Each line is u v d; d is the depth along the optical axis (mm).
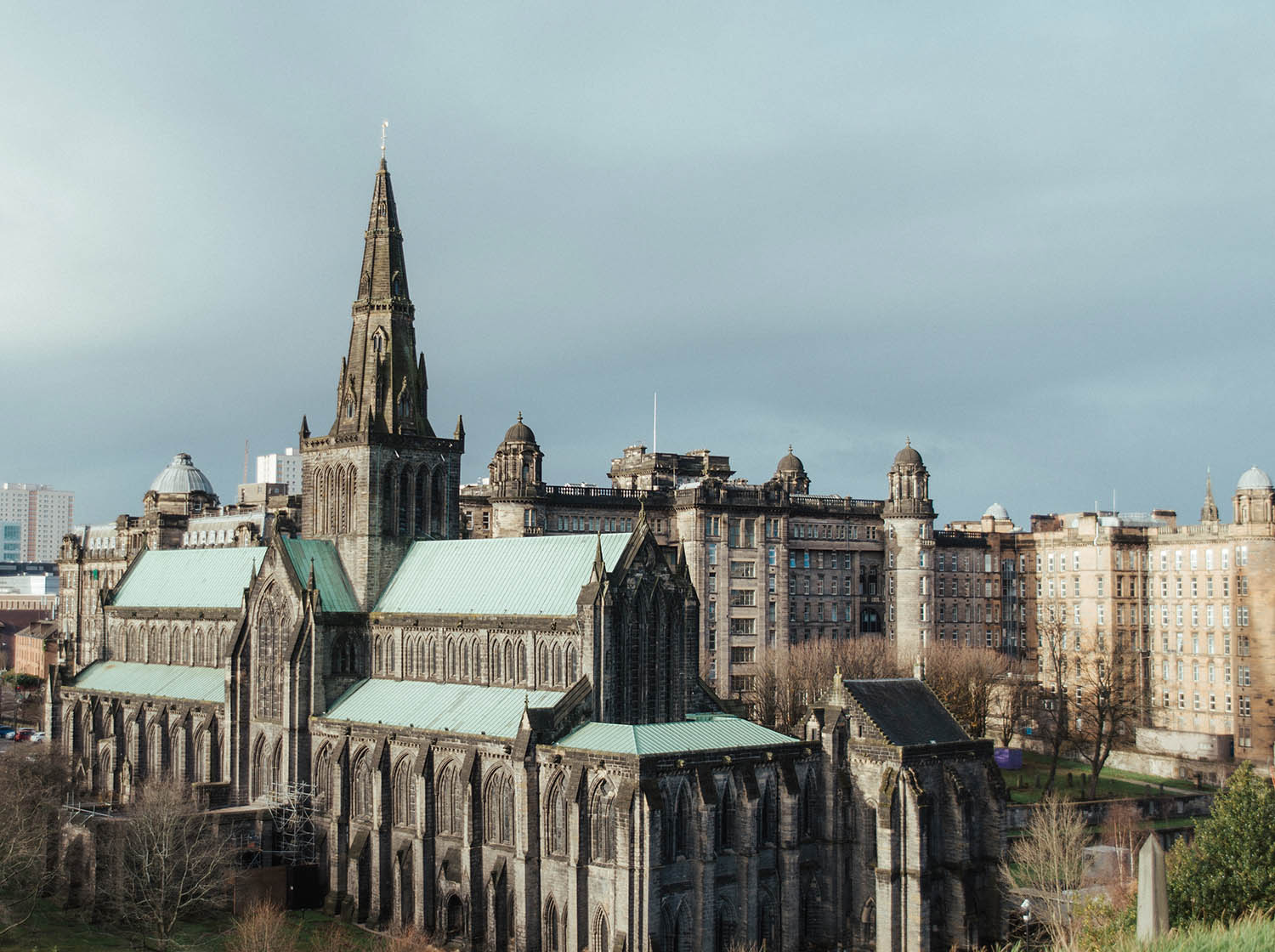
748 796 112375
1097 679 198875
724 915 111500
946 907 119438
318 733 137500
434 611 137875
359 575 146750
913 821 115875
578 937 106250
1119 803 159000
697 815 107688
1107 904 97812
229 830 131000
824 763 121188
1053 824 121812
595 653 117125
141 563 195750
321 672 139750
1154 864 45469
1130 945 45031
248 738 146750
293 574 142000
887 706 122625
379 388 150500
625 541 124938
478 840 117062
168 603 180125
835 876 119875
